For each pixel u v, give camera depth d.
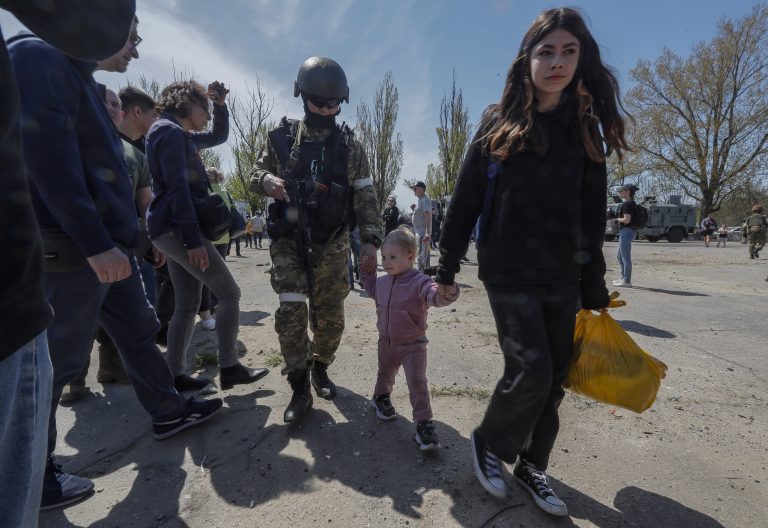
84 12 0.88
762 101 27.36
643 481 2.04
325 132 2.67
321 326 2.77
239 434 2.43
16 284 0.83
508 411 1.78
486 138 1.80
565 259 1.75
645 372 1.84
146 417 2.64
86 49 0.94
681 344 4.09
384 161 31.19
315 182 2.54
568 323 1.82
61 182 1.66
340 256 2.72
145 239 3.11
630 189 7.52
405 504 1.86
